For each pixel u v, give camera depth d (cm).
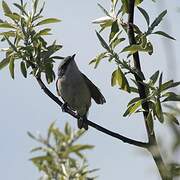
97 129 1070
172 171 715
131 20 1081
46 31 1281
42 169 939
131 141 1004
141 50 1048
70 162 948
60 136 984
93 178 932
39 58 1249
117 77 1097
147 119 1000
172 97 1011
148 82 1066
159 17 1074
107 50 1098
